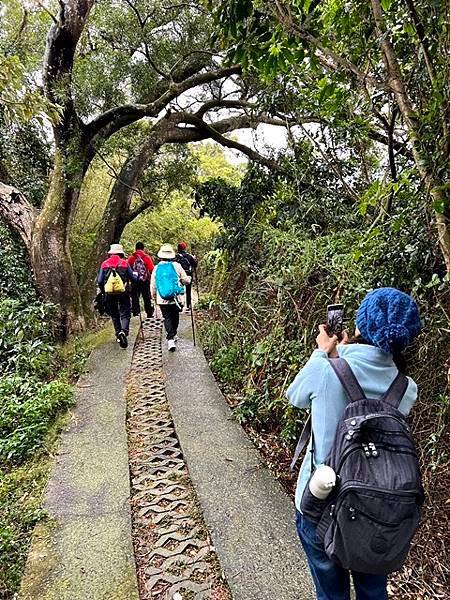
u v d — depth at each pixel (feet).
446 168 7.63
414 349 10.30
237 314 21.95
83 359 21.11
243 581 8.22
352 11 9.14
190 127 32.65
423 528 8.95
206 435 13.76
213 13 8.74
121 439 13.73
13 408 15.10
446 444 9.11
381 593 5.85
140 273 27.76
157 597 8.14
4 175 29.45
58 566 8.77
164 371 19.47
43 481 11.78
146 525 10.05
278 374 14.61
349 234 15.23
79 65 27.81
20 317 22.31
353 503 4.85
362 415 5.14
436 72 8.30
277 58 9.05
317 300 13.71
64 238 27.55
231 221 27.32
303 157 21.75
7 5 26.84
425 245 9.87
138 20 25.90
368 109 10.97
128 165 31.22
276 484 11.21
